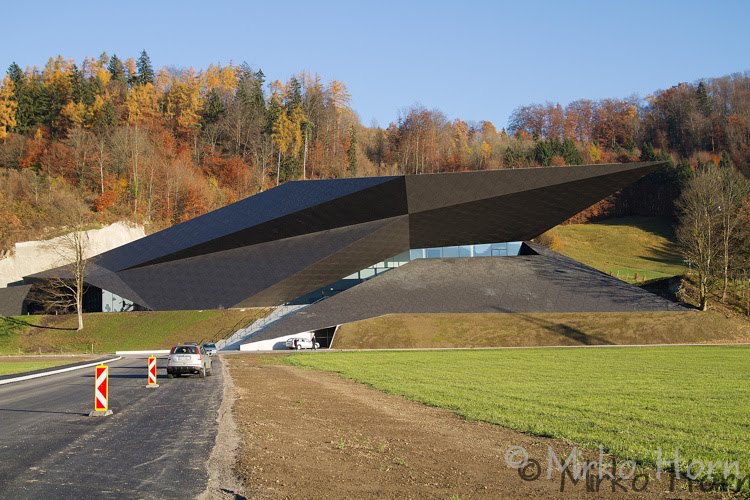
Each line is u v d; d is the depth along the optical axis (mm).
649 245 127562
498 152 168125
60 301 66938
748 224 71438
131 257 66438
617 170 56188
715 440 12992
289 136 134375
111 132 117312
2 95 123875
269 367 34906
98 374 16109
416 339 53562
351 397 20438
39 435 12969
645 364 32625
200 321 59938
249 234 62875
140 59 155500
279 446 11938
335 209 60438
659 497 9430
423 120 165750
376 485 9430
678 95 181250
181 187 112312
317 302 58750
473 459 11469
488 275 62812
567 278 62062
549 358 37656
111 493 8523
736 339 53188
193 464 10273
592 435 13523
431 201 58562
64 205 96188
